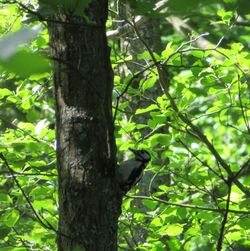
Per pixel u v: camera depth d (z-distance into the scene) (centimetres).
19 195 1027
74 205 607
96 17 602
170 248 1064
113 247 614
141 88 1074
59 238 618
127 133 1055
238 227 1057
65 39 613
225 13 1008
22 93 1084
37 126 1026
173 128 1059
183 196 1044
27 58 220
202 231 1057
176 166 1058
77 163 611
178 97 1080
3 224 1082
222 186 1055
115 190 624
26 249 988
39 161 1003
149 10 437
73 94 618
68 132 618
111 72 630
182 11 272
